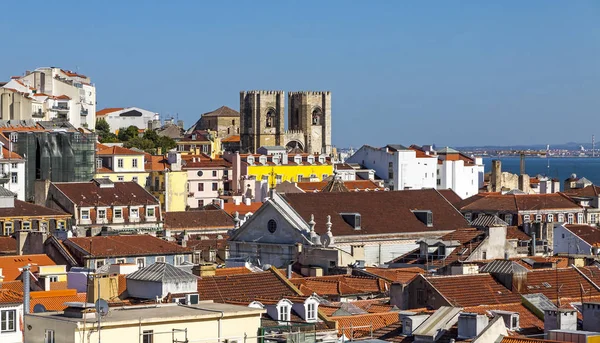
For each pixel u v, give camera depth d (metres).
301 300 164.38
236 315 139.00
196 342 134.50
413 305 181.75
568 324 156.50
